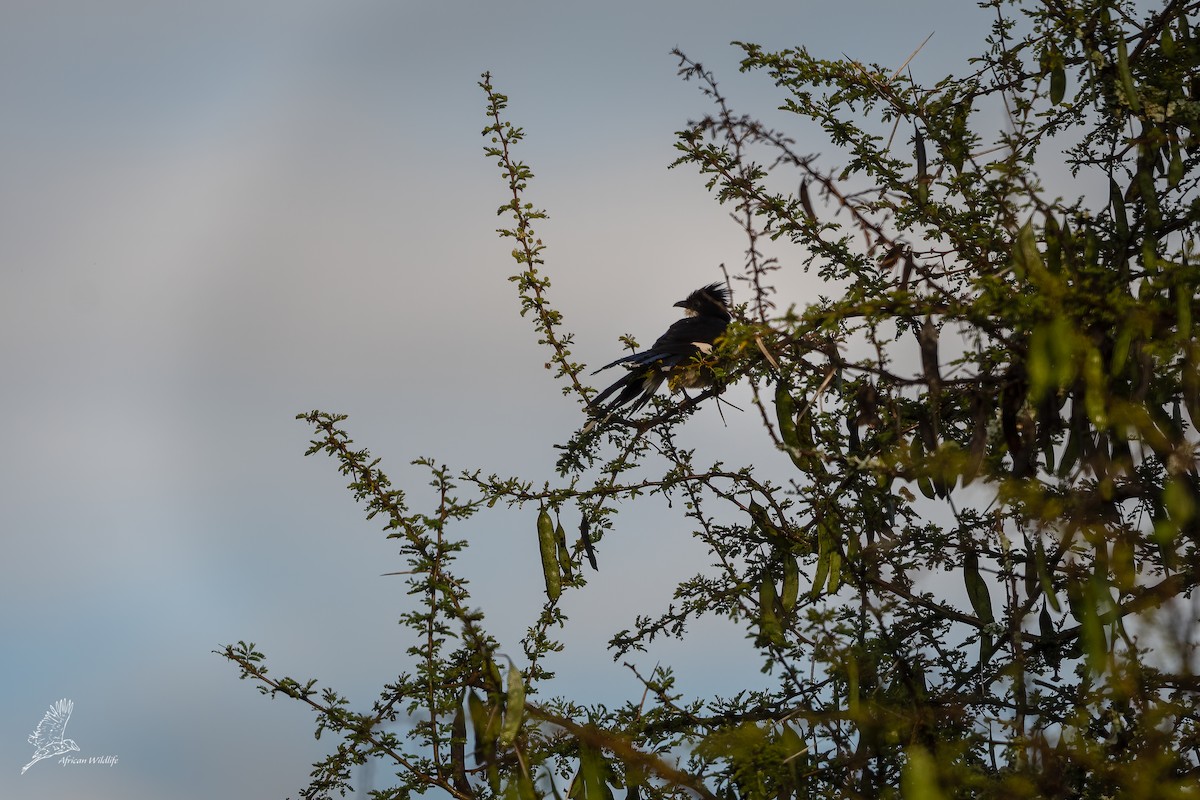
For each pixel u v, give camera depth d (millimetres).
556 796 8750
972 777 8164
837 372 10758
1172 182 9844
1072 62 10742
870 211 10086
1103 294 8273
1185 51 10219
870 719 8688
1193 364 8359
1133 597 9148
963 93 11414
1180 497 8242
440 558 10398
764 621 10117
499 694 8914
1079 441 8523
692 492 11719
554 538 11523
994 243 10422
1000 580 10570
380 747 10344
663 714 10516
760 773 8953
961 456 8797
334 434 10688
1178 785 7715
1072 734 8305
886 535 10570
